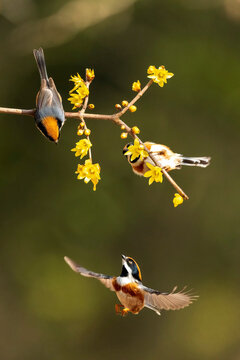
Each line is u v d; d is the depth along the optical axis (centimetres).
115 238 1609
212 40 1572
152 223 1631
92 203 1587
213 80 1552
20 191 1606
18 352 1577
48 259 1582
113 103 1584
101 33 1553
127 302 480
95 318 1612
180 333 1642
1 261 1588
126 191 1606
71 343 1606
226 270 1650
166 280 1636
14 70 1555
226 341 1631
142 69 1572
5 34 1539
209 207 1639
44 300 1585
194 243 1650
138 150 486
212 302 1647
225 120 1587
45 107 532
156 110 1588
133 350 1619
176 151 1585
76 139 1605
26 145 1617
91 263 1584
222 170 1622
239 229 1638
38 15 1538
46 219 1596
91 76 518
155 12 1569
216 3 1545
